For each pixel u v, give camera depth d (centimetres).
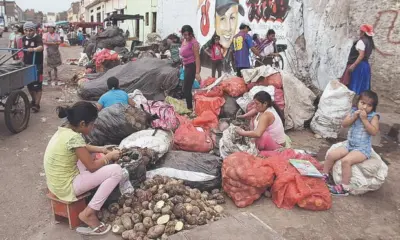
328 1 815
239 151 429
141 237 321
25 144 572
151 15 2222
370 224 357
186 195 368
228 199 399
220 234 322
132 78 815
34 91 750
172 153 432
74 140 321
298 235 333
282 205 380
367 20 727
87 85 821
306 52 899
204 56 1474
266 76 637
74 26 4194
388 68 704
